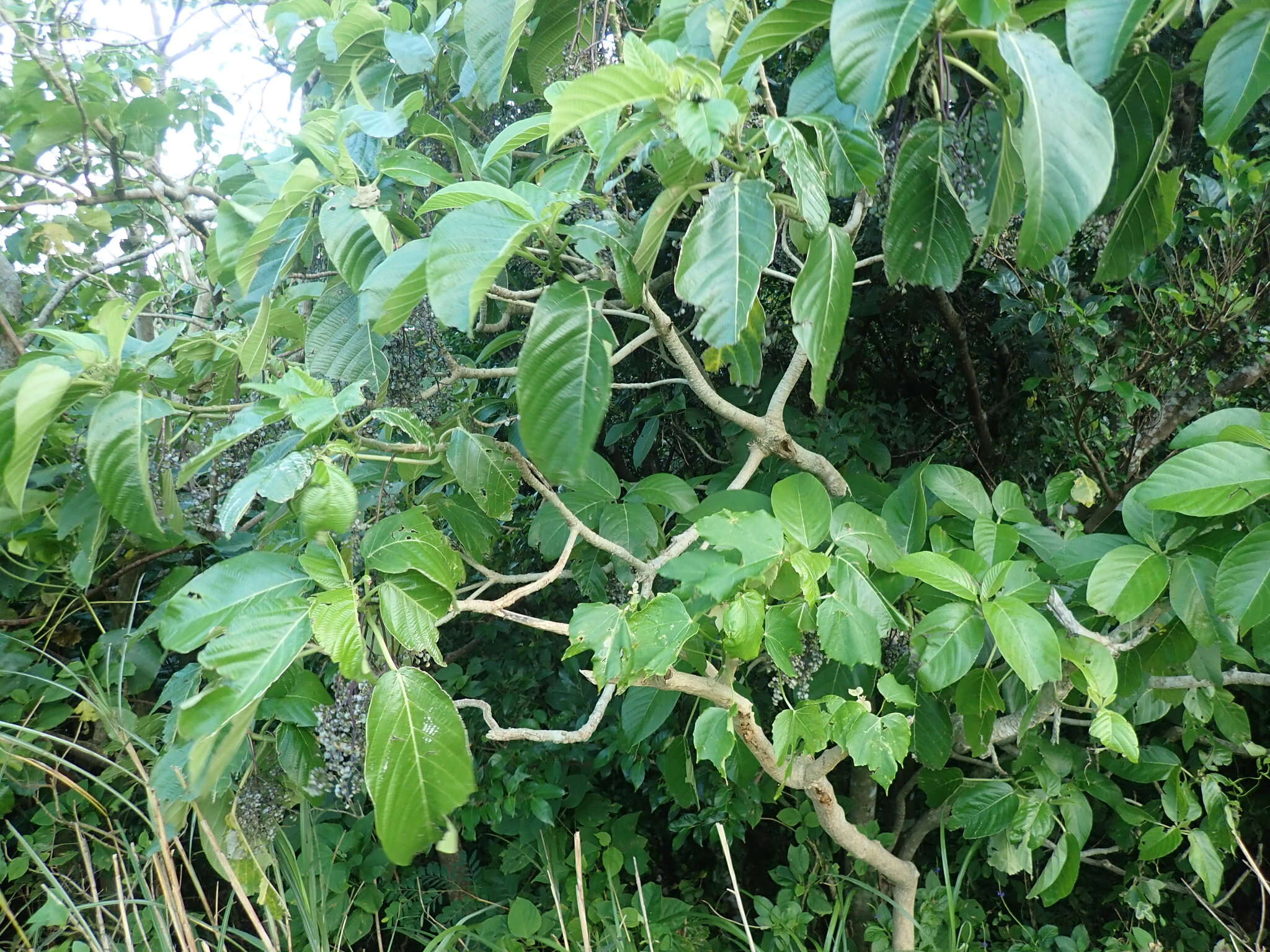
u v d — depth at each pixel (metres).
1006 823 1.98
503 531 2.66
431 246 1.02
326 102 2.39
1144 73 1.19
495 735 1.55
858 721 1.49
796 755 1.84
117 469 1.31
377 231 1.46
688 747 2.26
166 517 1.69
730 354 1.56
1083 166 0.94
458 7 1.90
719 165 1.38
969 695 1.64
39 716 2.37
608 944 2.43
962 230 1.26
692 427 2.93
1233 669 2.24
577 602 3.15
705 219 1.08
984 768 2.54
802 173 1.07
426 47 1.90
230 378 1.74
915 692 1.75
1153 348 2.24
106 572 2.64
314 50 2.12
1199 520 1.44
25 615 2.68
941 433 3.05
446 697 1.16
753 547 1.35
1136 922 2.77
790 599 1.48
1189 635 1.55
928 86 1.25
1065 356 2.23
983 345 2.95
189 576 2.39
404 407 1.65
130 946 1.91
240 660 1.09
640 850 2.86
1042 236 0.98
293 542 1.79
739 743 2.07
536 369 1.10
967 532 1.84
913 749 1.84
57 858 2.50
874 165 1.20
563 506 1.58
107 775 2.45
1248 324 2.09
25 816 2.71
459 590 1.80
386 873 2.91
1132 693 1.64
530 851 2.82
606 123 1.13
